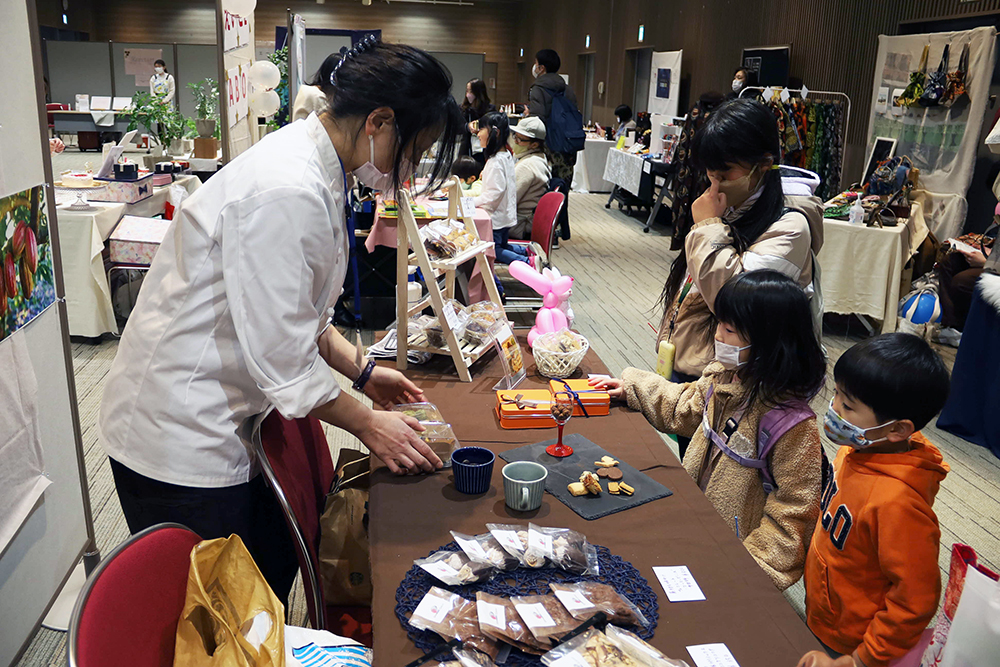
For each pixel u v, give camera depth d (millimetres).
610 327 5180
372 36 1404
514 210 5277
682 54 10125
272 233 1269
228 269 1285
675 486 1608
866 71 6504
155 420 1398
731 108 1858
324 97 1419
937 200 5559
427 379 2178
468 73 17016
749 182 1892
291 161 1312
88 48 12945
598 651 1059
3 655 1784
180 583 1127
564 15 15945
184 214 1365
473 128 6137
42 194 1929
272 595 1054
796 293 1575
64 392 2088
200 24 18281
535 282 2381
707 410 1763
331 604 1639
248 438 1471
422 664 1052
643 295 6055
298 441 1591
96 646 904
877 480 1357
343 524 1619
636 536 1410
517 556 1269
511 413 1862
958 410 3709
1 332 1692
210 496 1432
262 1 18641
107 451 1478
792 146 6039
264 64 4965
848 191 5484
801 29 7465
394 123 1359
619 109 10422
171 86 11711
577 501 1518
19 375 1789
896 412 1322
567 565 1262
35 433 1871
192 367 1379
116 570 1013
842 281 4953
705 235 1911
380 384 1846
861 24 6574
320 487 1676
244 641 980
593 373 2213
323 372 1392
